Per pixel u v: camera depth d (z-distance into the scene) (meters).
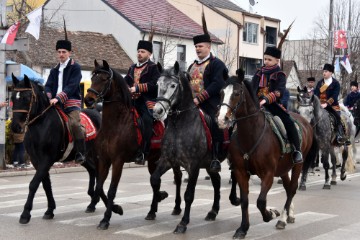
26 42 16.34
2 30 16.67
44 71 28.56
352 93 20.03
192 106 8.78
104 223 8.83
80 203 11.38
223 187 14.25
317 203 11.84
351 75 37.59
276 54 9.21
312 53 47.56
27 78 8.90
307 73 48.19
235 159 8.52
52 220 9.48
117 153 8.97
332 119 15.09
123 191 13.28
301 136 9.60
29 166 17.69
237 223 9.55
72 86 9.66
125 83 9.15
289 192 9.55
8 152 17.97
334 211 10.83
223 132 9.12
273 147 8.50
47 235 8.34
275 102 9.05
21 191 13.17
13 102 8.87
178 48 36.72
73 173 17.58
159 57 30.14
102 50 33.47
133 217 9.90
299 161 9.06
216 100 9.26
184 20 39.72
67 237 8.23
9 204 11.16
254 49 45.97
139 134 9.21
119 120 9.00
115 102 8.95
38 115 9.07
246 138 8.33
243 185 8.52
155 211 9.72
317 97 14.62
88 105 8.73
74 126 9.78
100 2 36.38
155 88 9.57
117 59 33.41
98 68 8.87
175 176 10.14
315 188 14.44
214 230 8.95
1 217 9.70
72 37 33.06
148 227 9.05
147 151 9.60
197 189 13.78
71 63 9.95
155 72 9.70
